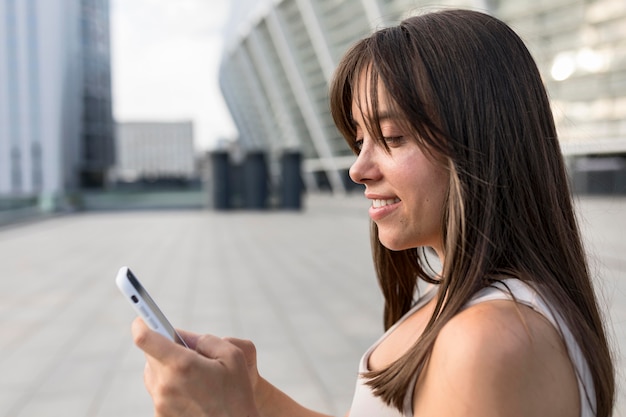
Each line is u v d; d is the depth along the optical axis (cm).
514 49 73
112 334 536
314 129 2473
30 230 1634
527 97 72
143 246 1226
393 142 73
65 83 4616
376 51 72
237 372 62
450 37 71
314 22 2055
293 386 399
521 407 57
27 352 484
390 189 74
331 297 675
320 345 490
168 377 59
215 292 718
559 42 959
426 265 106
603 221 720
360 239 1281
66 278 843
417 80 69
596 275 125
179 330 70
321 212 2180
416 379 67
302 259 984
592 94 925
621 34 866
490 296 65
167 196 2581
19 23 4331
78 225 1797
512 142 70
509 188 69
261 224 1700
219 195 2238
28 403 376
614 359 121
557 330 63
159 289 743
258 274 843
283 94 2884
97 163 4988
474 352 58
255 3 2659
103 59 5047
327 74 2125
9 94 4322
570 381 62
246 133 4125
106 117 5084
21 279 838
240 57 3334
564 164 76
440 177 71
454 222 68
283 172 2223
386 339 93
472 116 69
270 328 546
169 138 10556
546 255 70
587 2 902
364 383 78
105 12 5069
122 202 2488
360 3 1761
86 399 382
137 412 361
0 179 4309
